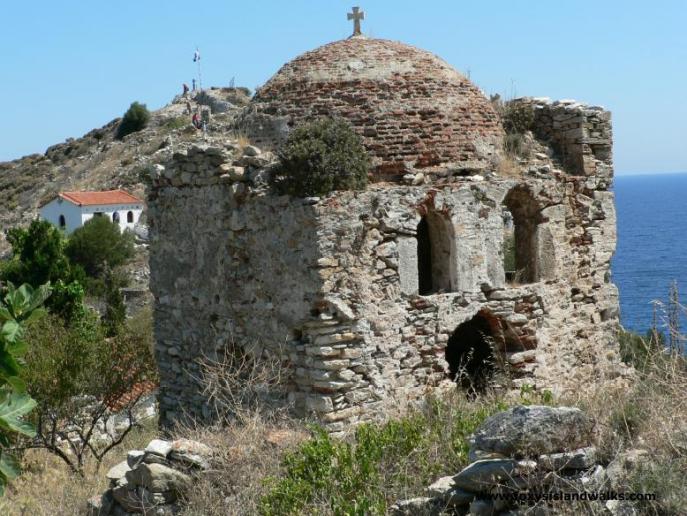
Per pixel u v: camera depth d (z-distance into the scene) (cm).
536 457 951
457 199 1766
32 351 2083
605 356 2034
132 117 10725
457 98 1880
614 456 958
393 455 1186
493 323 1858
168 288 1995
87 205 7894
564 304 1959
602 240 2056
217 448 1342
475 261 1795
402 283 1712
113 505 1394
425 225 1927
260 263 1744
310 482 1162
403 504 1016
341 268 1647
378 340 1681
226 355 1827
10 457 848
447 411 1368
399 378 1705
